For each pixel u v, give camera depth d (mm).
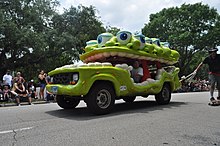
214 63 7828
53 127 4879
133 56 7098
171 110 6949
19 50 21984
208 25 35625
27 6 22359
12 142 3863
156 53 7855
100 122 5293
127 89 6762
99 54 7016
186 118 5723
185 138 4062
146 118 5719
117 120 5492
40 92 13000
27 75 27391
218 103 7941
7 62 24062
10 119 5816
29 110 7410
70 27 25094
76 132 4441
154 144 3738
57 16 24328
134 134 4293
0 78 24641
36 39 20172
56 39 22125
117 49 6738
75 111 7031
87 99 6027
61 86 6113
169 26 36219
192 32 35031
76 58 24922
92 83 5898
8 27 19609
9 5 21812
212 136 4191
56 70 6469
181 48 35750
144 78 7438
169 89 8578
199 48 35531
